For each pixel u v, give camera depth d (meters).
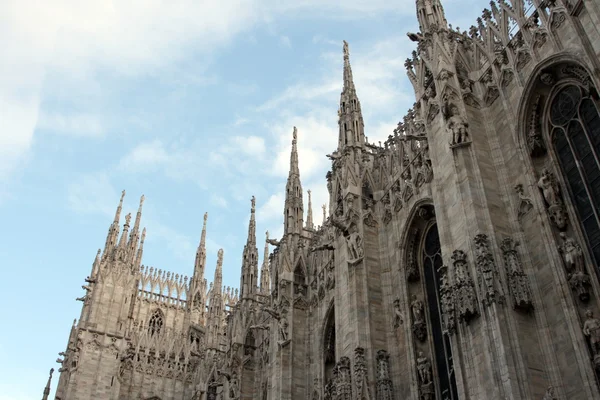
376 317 26.30
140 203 64.69
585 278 17.12
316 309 34.44
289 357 33.50
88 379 50.06
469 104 22.73
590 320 16.47
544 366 17.08
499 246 19.19
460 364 18.50
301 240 38.34
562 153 19.56
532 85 20.77
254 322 42.91
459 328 18.61
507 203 20.33
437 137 23.06
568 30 19.70
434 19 25.77
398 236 27.38
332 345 32.31
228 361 43.19
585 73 19.08
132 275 58.03
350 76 35.22
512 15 22.41
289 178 41.34
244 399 39.91
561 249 18.09
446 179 21.70
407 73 27.53
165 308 68.12
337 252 29.97
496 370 16.92
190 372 56.38
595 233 17.66
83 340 51.62
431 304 24.88
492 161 21.38
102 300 54.38
